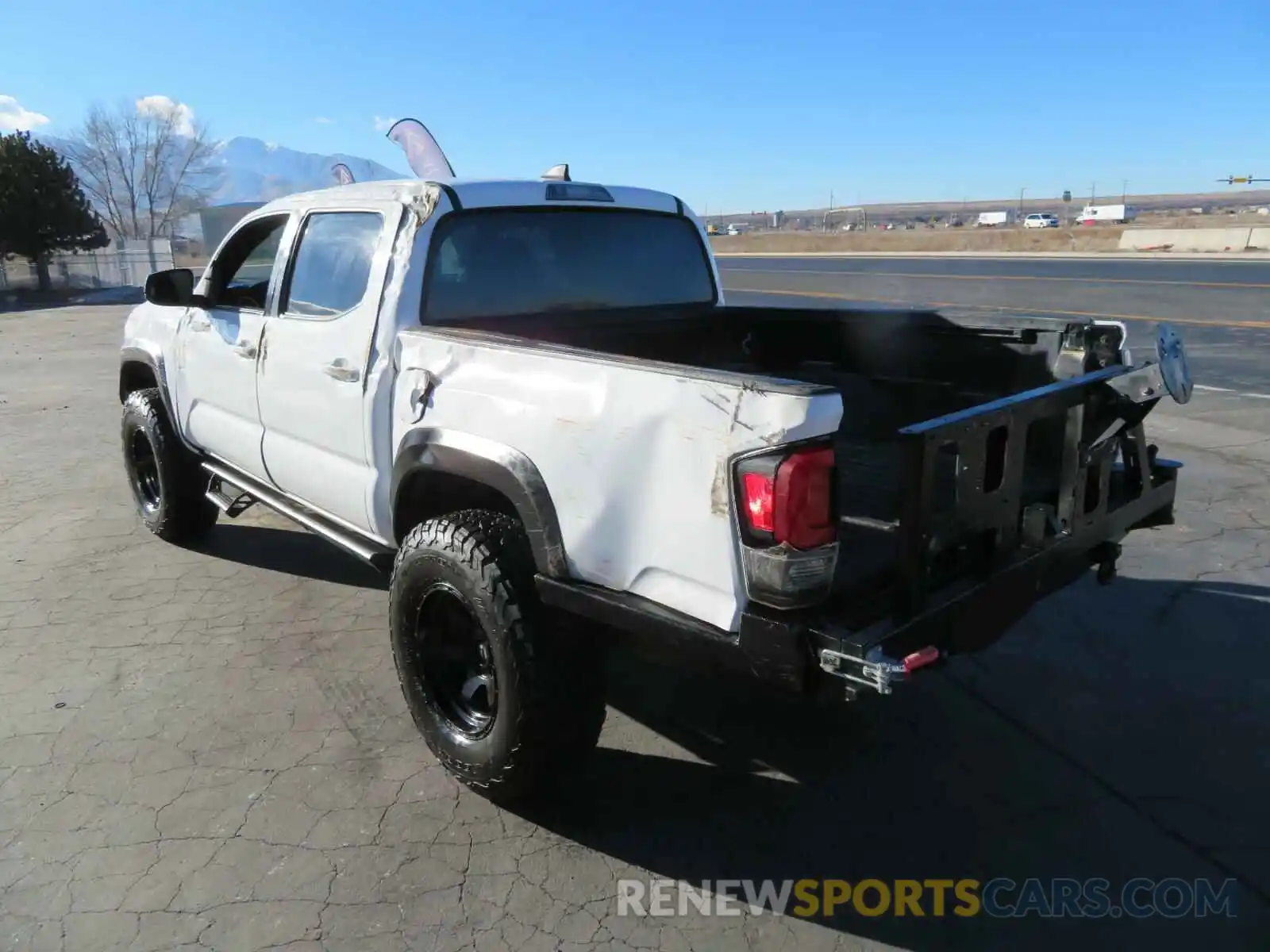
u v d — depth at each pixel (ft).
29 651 13.61
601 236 13.12
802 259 145.89
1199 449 23.84
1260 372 34.50
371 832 9.61
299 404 12.37
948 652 7.85
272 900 8.65
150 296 14.23
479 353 9.54
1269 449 23.71
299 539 18.47
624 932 8.32
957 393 12.73
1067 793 10.23
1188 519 18.62
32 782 10.42
